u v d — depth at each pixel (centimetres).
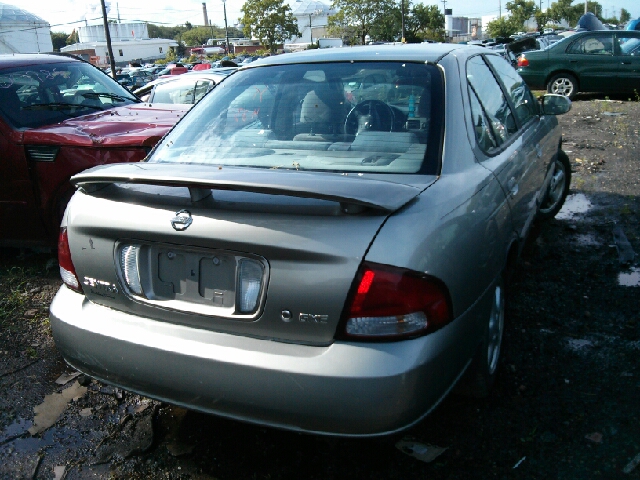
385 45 332
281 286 203
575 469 240
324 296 199
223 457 259
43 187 441
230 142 281
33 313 400
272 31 6931
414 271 200
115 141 419
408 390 198
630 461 242
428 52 302
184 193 228
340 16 6012
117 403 302
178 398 225
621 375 299
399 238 200
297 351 204
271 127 283
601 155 770
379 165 249
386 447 259
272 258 204
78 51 8800
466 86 291
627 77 1252
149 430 279
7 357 347
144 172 225
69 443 272
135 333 231
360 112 274
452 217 223
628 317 355
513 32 8262
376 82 284
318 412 200
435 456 251
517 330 344
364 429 199
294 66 311
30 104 488
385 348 198
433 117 264
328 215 203
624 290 389
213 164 271
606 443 253
